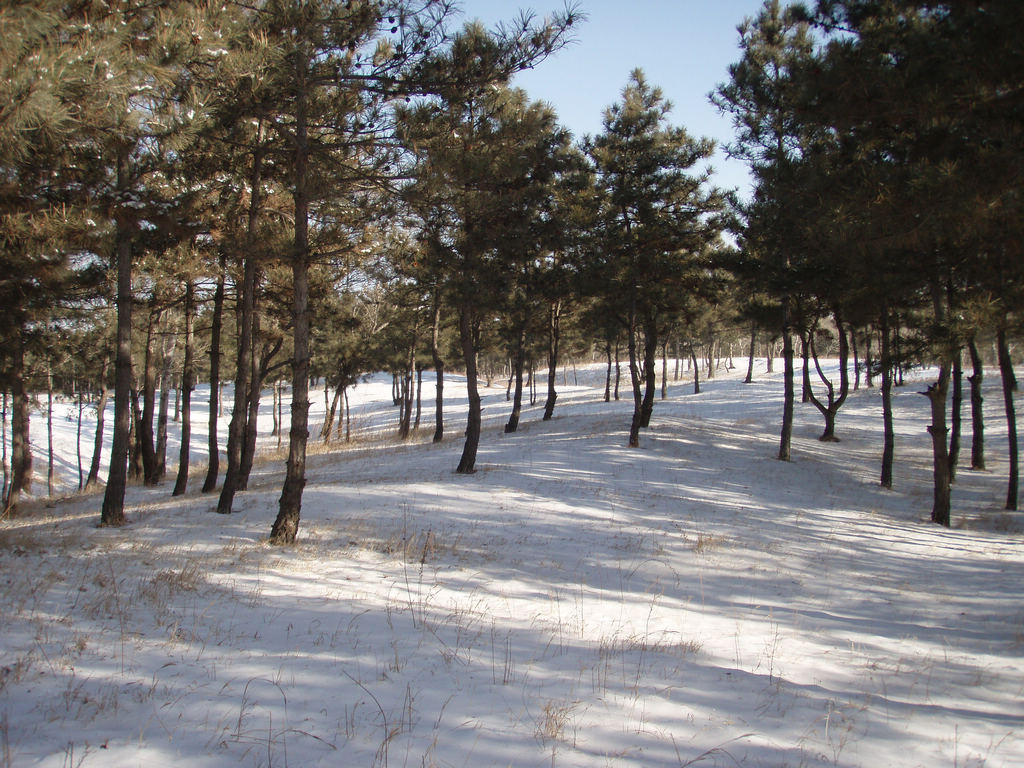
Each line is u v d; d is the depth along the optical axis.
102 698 4.14
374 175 9.88
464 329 16.80
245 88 9.45
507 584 8.03
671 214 21.70
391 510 12.05
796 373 49.47
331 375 34.03
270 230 12.12
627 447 20.52
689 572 9.18
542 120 12.48
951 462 19.98
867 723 4.26
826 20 9.70
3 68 5.29
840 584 9.02
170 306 16.95
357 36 9.65
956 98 7.19
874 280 11.66
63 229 8.73
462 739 3.77
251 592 6.93
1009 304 11.20
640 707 4.38
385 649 5.41
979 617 7.55
